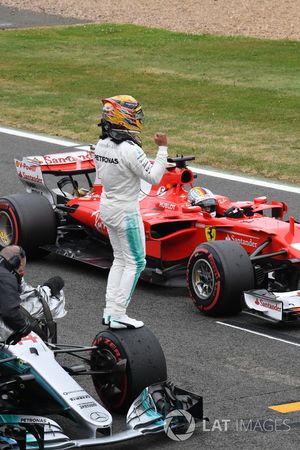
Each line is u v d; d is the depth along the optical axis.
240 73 66.88
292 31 81.62
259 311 25.14
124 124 19.91
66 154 33.03
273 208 29.14
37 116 54.47
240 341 24.31
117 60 71.50
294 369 22.53
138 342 19.19
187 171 29.08
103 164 20.11
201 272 26.23
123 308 20.05
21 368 18.39
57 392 17.80
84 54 73.88
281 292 25.94
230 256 25.64
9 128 51.66
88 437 17.62
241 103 57.81
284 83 63.53
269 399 20.80
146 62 70.75
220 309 25.75
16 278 18.75
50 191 31.83
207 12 90.19
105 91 61.25
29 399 18.70
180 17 88.81
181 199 28.91
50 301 20.80
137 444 18.56
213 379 21.86
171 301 27.44
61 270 30.34
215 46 76.69
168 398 18.59
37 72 67.19
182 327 25.28
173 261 28.66
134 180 20.00
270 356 23.31
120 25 85.75
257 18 86.94
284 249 26.17
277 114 55.00
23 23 87.62
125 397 19.09
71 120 53.50
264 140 49.09
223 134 50.38
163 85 63.03
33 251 30.64
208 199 28.45
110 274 20.42
